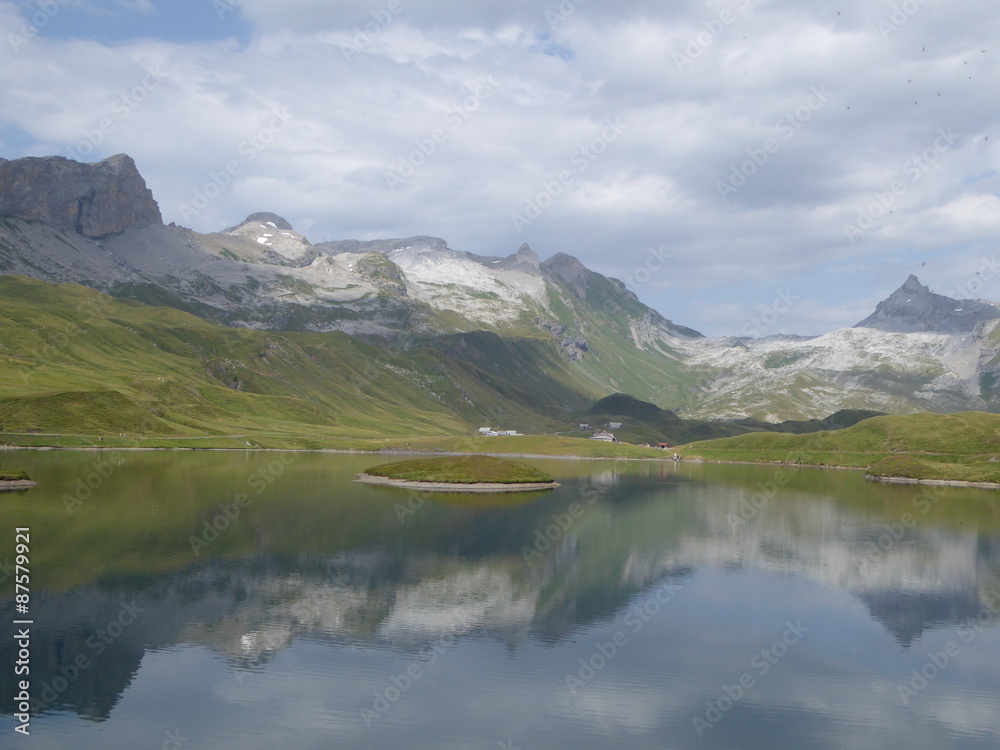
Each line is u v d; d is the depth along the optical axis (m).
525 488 160.62
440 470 166.00
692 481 195.12
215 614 57.03
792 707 43.84
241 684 44.50
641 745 38.56
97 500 108.94
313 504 116.69
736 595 68.31
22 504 102.94
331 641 52.34
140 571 68.75
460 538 92.31
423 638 53.69
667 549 89.25
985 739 40.16
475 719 41.00
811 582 73.94
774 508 134.50
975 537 104.06
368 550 82.56
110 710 40.50
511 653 51.34
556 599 65.12
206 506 108.25
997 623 61.03
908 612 63.94
